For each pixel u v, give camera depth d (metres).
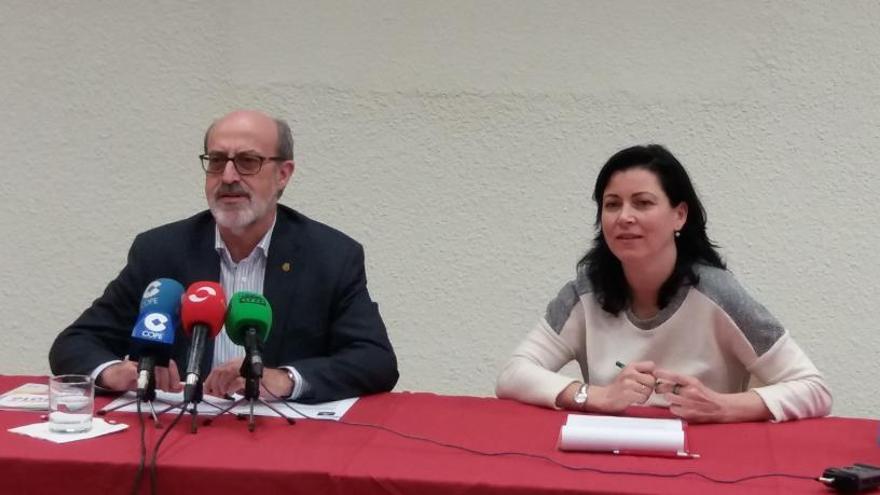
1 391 2.85
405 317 4.35
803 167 4.12
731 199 4.16
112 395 2.79
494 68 4.25
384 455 2.25
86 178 4.42
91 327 3.06
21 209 4.44
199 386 2.66
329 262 3.09
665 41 4.17
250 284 3.11
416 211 4.31
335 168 4.33
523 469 2.16
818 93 4.10
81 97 4.40
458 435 2.46
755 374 2.92
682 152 4.18
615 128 4.20
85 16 4.38
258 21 4.32
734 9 4.12
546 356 3.08
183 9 4.34
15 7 4.40
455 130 4.27
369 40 4.29
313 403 2.78
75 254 4.43
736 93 4.14
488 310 4.30
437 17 4.26
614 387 2.74
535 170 4.25
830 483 2.04
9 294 4.46
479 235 4.29
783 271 4.15
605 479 2.09
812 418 2.76
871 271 4.11
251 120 3.01
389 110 4.30
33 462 2.15
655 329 2.96
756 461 2.27
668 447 2.29
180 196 4.38
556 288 4.26
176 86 4.36
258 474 2.11
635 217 2.85
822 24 4.09
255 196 2.98
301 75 4.32
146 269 3.10
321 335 3.06
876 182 4.09
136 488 2.12
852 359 4.14
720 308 2.91
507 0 4.23
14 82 4.42
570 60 4.21
